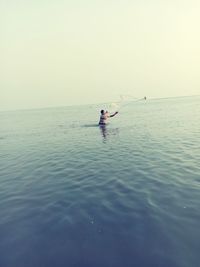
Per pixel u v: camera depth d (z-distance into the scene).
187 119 36.44
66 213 8.41
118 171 12.84
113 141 22.09
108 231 7.02
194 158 14.18
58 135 29.95
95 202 9.11
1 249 6.60
